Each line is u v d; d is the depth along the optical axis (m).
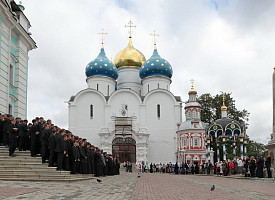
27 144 18.81
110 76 62.56
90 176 19.27
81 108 59.03
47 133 16.52
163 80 61.75
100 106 59.03
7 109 24.20
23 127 18.25
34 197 8.11
